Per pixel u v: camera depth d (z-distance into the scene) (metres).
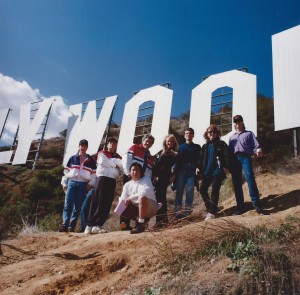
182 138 19.78
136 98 13.85
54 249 5.25
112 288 3.30
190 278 2.91
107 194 6.05
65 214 6.65
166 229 4.70
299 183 6.95
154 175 6.16
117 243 4.69
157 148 11.82
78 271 3.87
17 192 14.26
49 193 13.83
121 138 13.55
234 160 5.93
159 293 2.85
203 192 6.02
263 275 2.65
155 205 5.49
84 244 5.14
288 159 11.01
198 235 3.78
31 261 4.65
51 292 3.51
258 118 19.28
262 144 15.90
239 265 2.88
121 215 5.64
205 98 11.33
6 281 3.98
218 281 2.71
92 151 14.75
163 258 3.56
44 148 22.95
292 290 2.49
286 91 9.52
